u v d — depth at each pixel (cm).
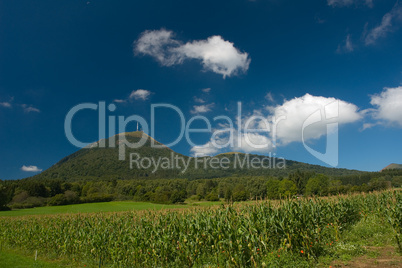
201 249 1184
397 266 808
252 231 1022
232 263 973
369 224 1382
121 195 9431
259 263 938
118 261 1367
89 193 9725
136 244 1301
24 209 6309
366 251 987
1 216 4494
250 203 1298
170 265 1177
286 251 979
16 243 2248
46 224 2252
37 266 1362
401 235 1102
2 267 1324
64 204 7512
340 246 1027
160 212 1653
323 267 864
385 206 1504
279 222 1033
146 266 1255
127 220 1839
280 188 7944
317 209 1230
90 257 1545
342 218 1449
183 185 11188
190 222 1278
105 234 1517
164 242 1209
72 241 1762
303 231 1019
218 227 1070
